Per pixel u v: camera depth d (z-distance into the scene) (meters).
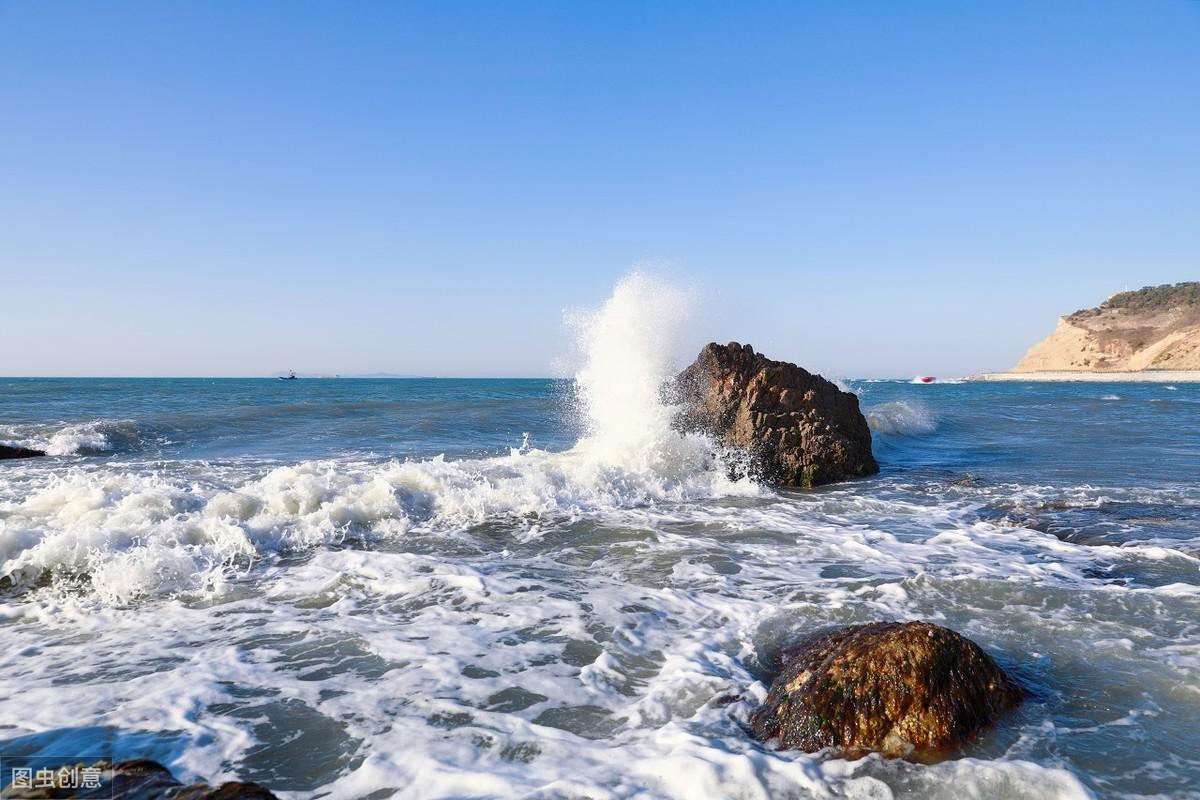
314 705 4.11
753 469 12.30
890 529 8.68
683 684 4.36
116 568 6.17
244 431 19.00
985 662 3.94
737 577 6.63
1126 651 4.70
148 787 2.90
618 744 3.69
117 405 27.00
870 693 3.71
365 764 3.49
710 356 14.09
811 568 6.93
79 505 8.02
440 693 4.27
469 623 5.43
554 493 10.00
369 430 19.44
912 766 3.40
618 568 6.95
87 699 4.14
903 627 4.04
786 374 13.61
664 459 11.90
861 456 13.23
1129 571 6.68
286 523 7.95
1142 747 3.56
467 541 7.98
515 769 3.44
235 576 6.55
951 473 13.35
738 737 3.75
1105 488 11.21
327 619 5.50
